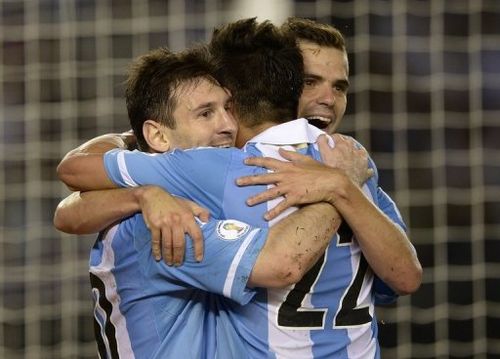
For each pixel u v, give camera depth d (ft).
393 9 65.16
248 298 20.33
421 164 65.46
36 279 63.46
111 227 22.07
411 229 65.05
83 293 63.21
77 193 22.79
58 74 65.36
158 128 22.39
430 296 63.87
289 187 20.47
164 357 21.26
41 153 64.95
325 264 21.15
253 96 22.13
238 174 20.83
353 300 21.76
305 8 63.26
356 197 20.72
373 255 21.21
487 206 66.74
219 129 22.03
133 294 21.75
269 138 21.58
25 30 65.36
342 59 27.09
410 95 65.72
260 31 22.66
